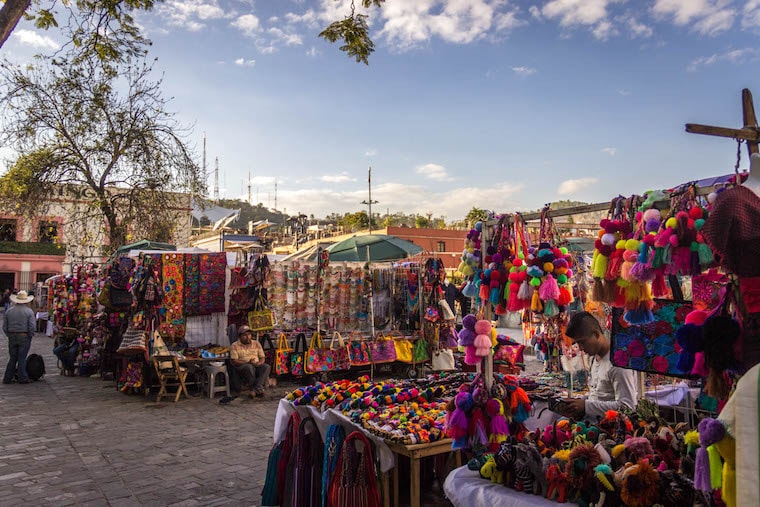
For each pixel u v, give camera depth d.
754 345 1.92
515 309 3.13
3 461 5.81
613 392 3.64
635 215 2.60
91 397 9.51
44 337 21.11
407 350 10.80
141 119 16.23
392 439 3.60
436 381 5.22
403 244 13.05
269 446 6.37
